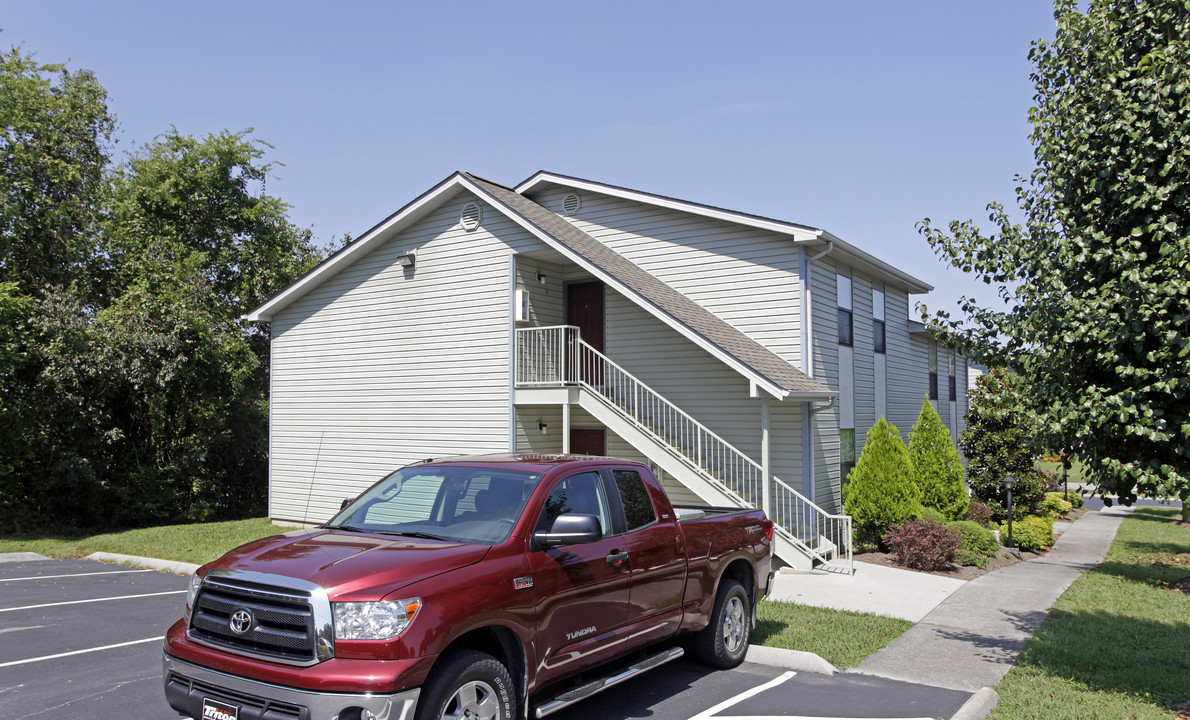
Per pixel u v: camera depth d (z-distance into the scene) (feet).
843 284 52.54
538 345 50.39
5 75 66.44
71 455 57.77
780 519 42.65
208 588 14.82
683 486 48.47
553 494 17.66
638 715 18.66
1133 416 18.70
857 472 46.16
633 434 43.93
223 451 76.13
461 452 50.52
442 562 14.73
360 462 55.31
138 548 45.98
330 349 57.41
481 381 49.93
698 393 48.24
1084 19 21.40
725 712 18.90
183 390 65.10
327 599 13.26
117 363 58.44
